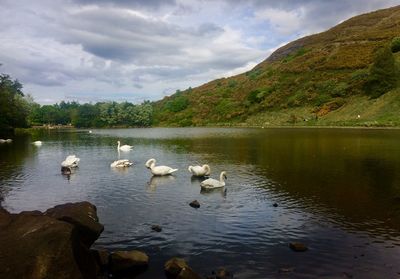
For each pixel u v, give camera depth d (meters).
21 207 19.41
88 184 25.00
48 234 9.85
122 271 11.70
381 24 166.00
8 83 100.75
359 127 78.81
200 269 11.84
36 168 32.31
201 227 15.72
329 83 111.56
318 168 29.69
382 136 56.91
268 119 109.06
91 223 12.84
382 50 94.81
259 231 15.16
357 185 23.25
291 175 26.98
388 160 33.03
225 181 25.25
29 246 9.52
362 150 40.44
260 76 150.00
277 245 13.67
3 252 9.38
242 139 59.72
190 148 48.12
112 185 24.58
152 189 23.17
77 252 10.58
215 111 134.50
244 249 13.36
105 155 41.97
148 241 14.23
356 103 95.75
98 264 11.88
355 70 114.31
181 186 23.97
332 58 128.75
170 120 146.00
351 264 12.03
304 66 132.62
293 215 17.23
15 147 53.41
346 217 16.83
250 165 32.06
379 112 85.44
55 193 22.45
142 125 149.25
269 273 11.48
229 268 11.87
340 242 13.88
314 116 99.25
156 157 39.28
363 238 14.26
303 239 14.23
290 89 121.44
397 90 89.75
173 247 13.63
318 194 21.14
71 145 56.38
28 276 9.01
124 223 16.39
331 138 55.62
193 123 132.38
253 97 126.56
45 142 63.09
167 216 17.33
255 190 22.41
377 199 19.86
